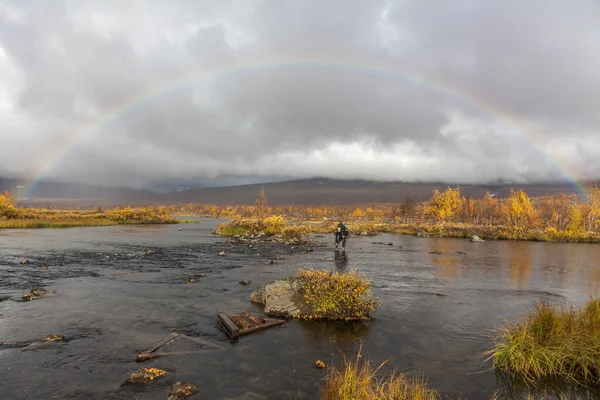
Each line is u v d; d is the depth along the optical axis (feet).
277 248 119.75
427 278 68.49
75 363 28.27
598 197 271.28
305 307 42.32
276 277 66.13
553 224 303.48
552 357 27.63
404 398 21.47
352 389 21.62
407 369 28.25
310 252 110.32
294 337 35.27
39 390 23.94
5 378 25.61
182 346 32.27
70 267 74.18
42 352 30.35
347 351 31.81
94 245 119.24
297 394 23.89
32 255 90.99
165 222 317.42
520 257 106.32
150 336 34.71
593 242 177.47
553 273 77.15
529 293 56.34
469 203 403.34
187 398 23.06
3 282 58.44
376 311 45.06
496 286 61.67
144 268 74.49
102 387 24.50
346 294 41.70
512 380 26.48
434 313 44.27
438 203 303.89
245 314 40.01
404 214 361.71
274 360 29.55
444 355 31.12
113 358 29.37
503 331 37.29
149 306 45.37
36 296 48.93
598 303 36.35
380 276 70.18
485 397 23.95
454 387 25.36
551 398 23.90
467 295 54.34
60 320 39.06
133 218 306.96
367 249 123.65
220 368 27.86
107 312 42.42
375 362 29.50
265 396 23.57
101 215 317.01
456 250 123.95
